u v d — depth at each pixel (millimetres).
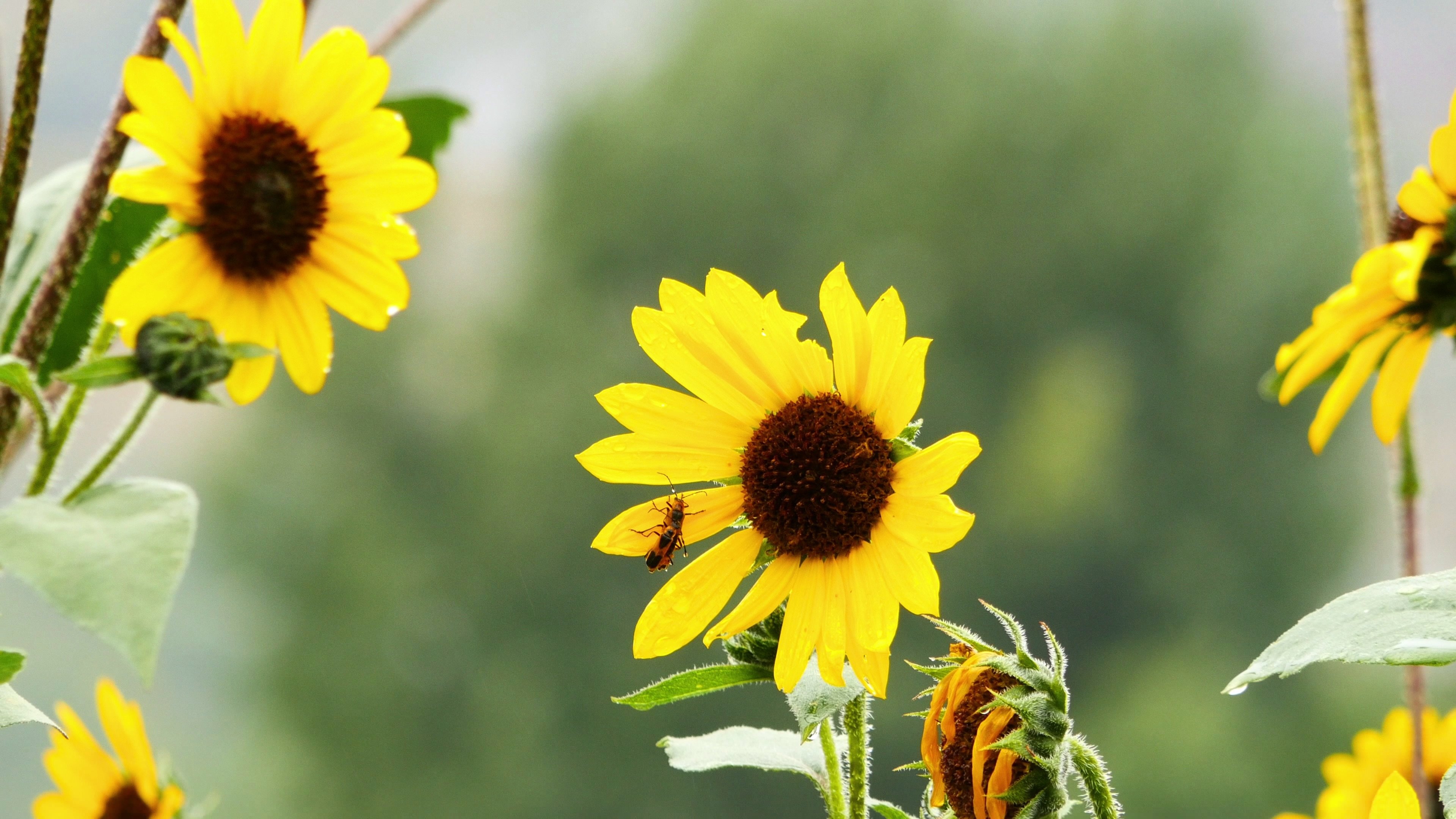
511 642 25172
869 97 27484
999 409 26797
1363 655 1006
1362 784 1683
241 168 1350
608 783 23641
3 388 1263
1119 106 27578
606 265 27578
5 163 1189
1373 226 1706
